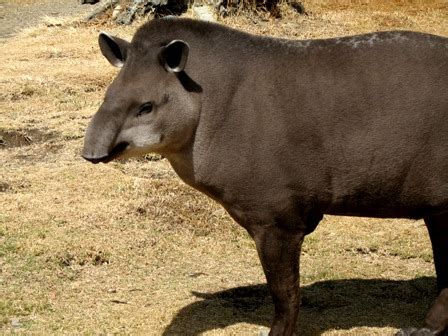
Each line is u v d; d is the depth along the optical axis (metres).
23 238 7.39
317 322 6.13
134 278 6.83
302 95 5.13
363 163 5.12
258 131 5.12
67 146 9.98
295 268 5.37
